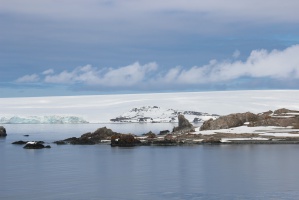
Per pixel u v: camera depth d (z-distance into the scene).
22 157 83.19
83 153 89.75
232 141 102.88
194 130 125.69
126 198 45.44
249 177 56.12
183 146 100.25
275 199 44.41
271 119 118.94
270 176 56.59
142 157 80.25
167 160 74.88
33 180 55.72
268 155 78.12
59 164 71.75
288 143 98.50
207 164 68.81
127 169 65.00
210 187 50.16
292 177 55.66
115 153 88.69
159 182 53.56
